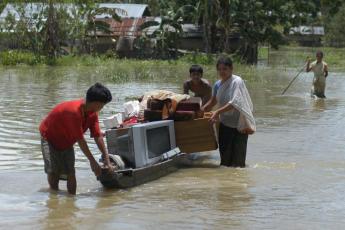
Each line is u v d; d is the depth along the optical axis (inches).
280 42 2085.4
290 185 347.3
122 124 378.9
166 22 1942.7
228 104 392.5
